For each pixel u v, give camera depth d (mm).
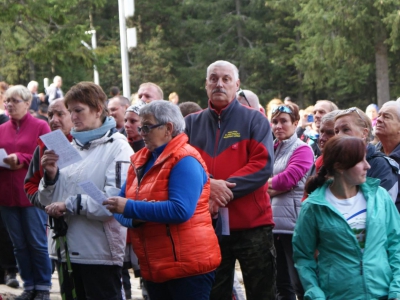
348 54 41500
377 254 5379
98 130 6328
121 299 6391
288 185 7715
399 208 6676
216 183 6438
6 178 8445
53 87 24469
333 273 5414
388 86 41656
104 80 51812
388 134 7320
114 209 5473
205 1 54125
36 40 22203
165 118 5645
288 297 8133
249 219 6695
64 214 6250
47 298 8484
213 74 6836
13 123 8812
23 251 8430
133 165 5840
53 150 6078
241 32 53188
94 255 6160
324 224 5457
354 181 5480
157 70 52125
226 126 6809
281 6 49438
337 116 6430
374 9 40062
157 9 55812
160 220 5414
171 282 5621
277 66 51812
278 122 7980
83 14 51125
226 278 6855
